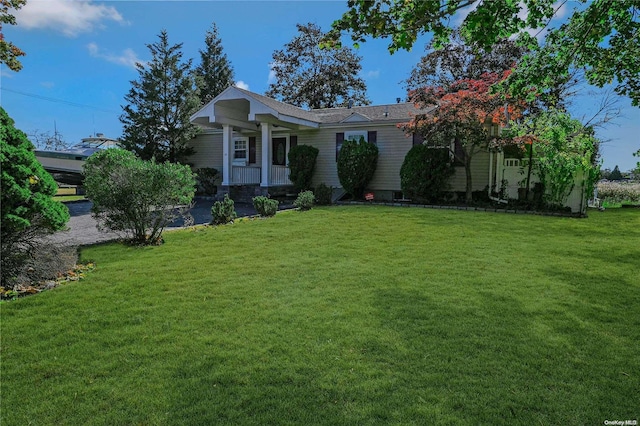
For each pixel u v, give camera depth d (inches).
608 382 102.4
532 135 447.2
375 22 123.3
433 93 497.0
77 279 194.9
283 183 648.4
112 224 278.7
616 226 355.6
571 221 386.6
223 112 613.3
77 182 889.5
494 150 482.3
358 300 163.3
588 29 171.0
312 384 102.0
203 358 116.0
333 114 734.5
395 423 86.8
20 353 119.9
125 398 97.0
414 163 535.2
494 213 440.5
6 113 209.0
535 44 193.9
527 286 180.4
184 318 146.2
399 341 125.3
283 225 355.3
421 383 102.1
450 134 475.2
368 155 585.0
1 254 188.4
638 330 133.3
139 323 142.0
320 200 534.3
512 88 207.8
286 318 144.9
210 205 556.7
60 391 100.1
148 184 268.4
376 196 621.9
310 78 1261.1
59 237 305.6
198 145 786.8
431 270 208.4
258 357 116.3
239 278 196.1
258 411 91.5
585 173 450.9
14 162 193.8
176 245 275.0
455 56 870.4
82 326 139.3
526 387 100.3
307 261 229.5
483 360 113.3
